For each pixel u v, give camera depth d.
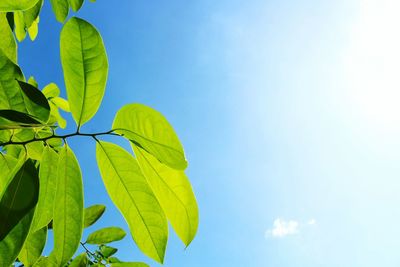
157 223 0.58
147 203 0.58
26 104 0.57
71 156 0.57
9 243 0.51
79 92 0.56
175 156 0.55
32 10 0.80
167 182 0.58
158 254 0.58
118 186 0.58
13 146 0.70
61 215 0.56
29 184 0.54
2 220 0.51
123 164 0.58
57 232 0.55
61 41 0.54
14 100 0.57
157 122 0.55
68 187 0.56
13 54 0.63
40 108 0.57
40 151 0.66
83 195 0.57
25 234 0.52
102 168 0.58
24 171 0.54
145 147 0.56
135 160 0.58
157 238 0.58
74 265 0.91
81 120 0.57
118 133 0.57
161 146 0.55
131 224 0.58
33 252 0.59
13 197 0.53
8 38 0.63
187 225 0.58
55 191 0.58
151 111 0.55
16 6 0.54
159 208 0.58
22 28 0.84
